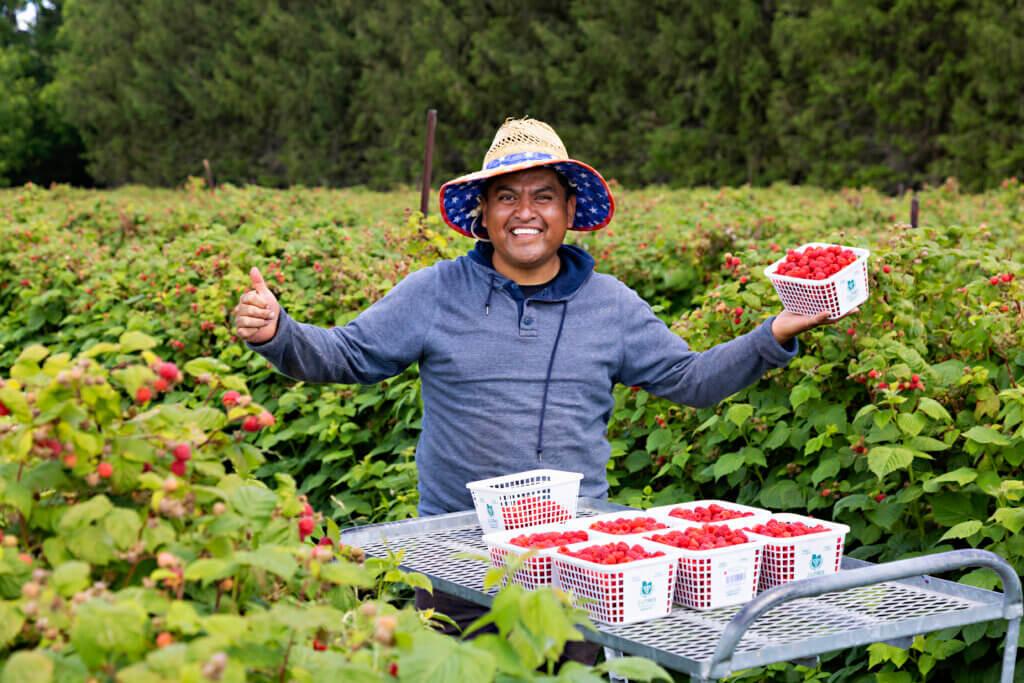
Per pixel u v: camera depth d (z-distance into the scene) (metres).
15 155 45.88
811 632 2.25
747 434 4.38
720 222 6.51
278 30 39.53
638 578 2.38
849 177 27.77
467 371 3.27
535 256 3.27
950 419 3.66
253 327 2.99
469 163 34.75
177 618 1.63
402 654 1.79
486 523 3.06
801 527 2.62
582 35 33.47
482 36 34.22
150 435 1.93
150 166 42.66
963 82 26.38
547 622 1.81
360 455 5.67
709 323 4.55
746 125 29.78
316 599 2.08
